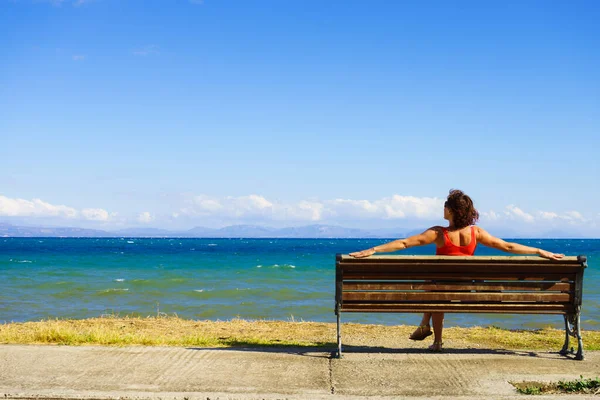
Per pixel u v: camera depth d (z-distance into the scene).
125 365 5.02
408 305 5.43
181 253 68.62
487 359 5.33
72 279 25.64
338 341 5.43
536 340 7.68
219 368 4.95
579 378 4.68
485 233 5.60
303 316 14.34
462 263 5.31
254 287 22.33
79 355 5.39
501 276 5.41
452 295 5.41
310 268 35.91
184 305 16.70
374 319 13.38
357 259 5.32
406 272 5.41
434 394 4.25
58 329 6.97
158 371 4.84
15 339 6.59
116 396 4.19
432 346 5.91
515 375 4.78
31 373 4.76
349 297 5.44
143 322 10.79
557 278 5.44
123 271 32.16
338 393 4.26
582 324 12.77
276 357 5.38
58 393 4.22
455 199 5.55
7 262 41.91
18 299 17.80
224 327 9.92
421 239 5.54
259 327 9.98
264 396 4.18
